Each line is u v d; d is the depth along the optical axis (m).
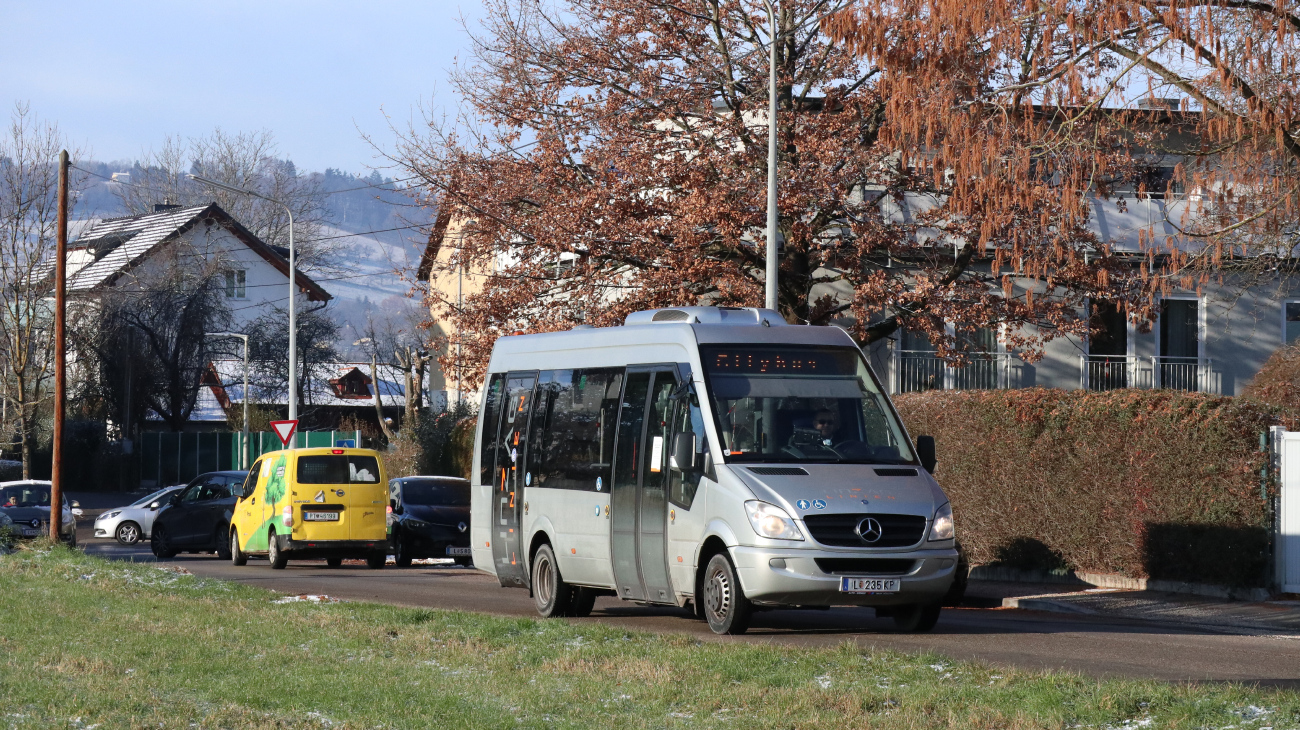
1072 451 25.61
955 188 25.45
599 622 18.80
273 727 11.41
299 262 116.00
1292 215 26.45
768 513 16.83
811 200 35.16
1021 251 26.92
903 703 11.34
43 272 69.50
